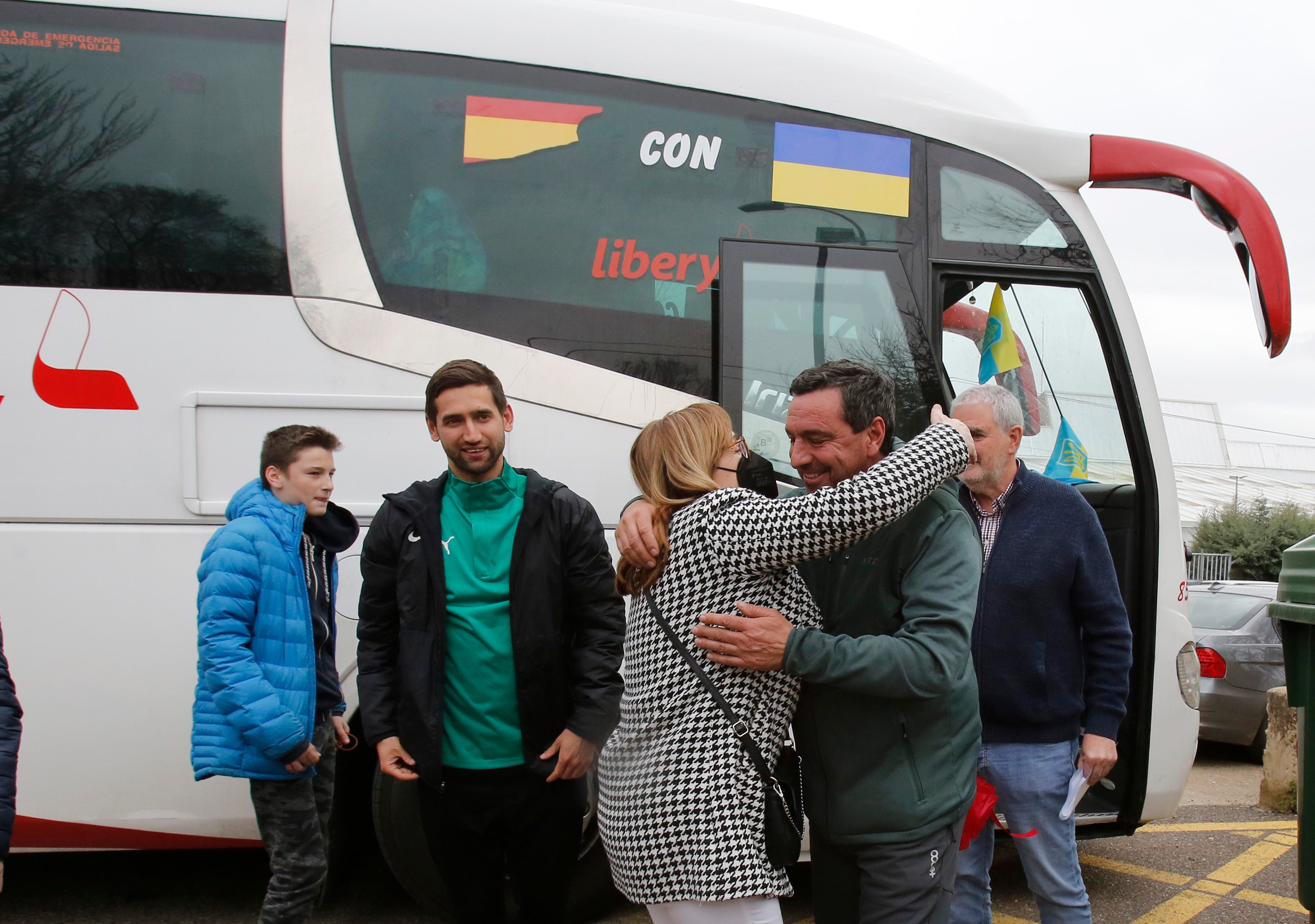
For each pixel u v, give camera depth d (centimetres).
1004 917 382
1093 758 262
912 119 380
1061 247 387
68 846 338
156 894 390
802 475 204
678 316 354
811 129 372
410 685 229
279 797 267
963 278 378
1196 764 716
